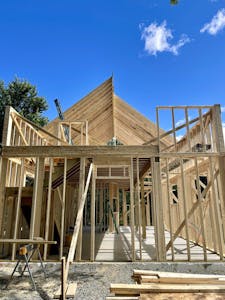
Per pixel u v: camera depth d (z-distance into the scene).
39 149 5.02
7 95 16.25
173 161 7.64
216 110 5.17
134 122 9.27
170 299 2.38
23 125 6.06
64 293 2.97
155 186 4.82
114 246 6.45
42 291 3.38
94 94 8.44
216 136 5.07
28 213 6.32
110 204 9.88
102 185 10.73
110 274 4.00
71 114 8.58
